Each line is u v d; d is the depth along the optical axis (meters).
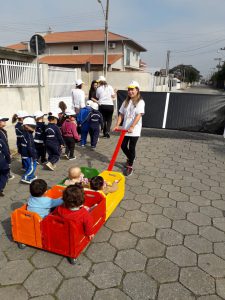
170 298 2.39
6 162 4.15
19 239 2.94
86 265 2.76
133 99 5.00
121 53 35.31
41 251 2.96
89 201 3.38
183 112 8.04
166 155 6.59
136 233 3.31
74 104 7.95
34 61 15.84
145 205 4.01
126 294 2.42
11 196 4.21
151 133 9.07
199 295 2.43
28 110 12.20
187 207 3.99
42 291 2.43
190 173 5.39
